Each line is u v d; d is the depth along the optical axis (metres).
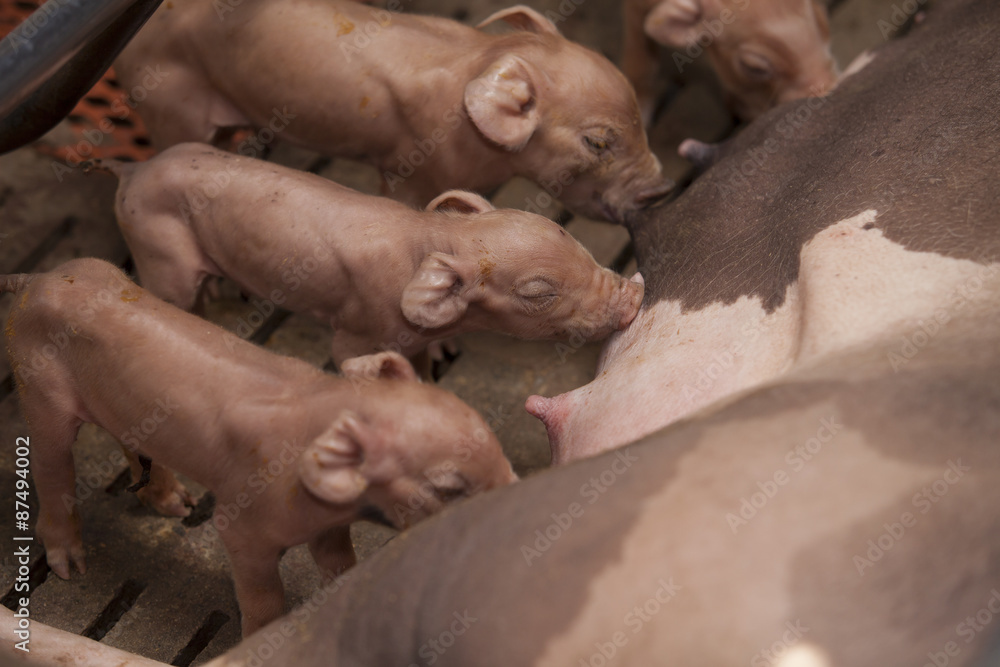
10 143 1.36
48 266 1.46
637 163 1.43
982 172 1.22
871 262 1.20
